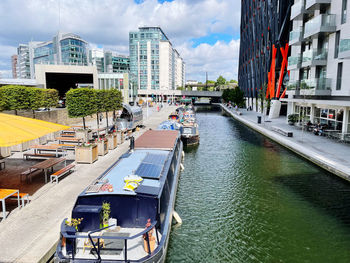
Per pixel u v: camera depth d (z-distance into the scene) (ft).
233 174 50.42
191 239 28.48
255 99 209.87
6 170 42.39
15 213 26.99
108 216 21.79
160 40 454.40
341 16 71.41
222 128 118.42
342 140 71.46
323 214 34.19
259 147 75.15
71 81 181.37
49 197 31.30
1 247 20.92
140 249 19.98
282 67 136.15
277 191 41.81
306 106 100.83
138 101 250.78
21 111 75.10
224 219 32.89
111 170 29.22
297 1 101.35
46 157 50.75
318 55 81.61
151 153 37.63
